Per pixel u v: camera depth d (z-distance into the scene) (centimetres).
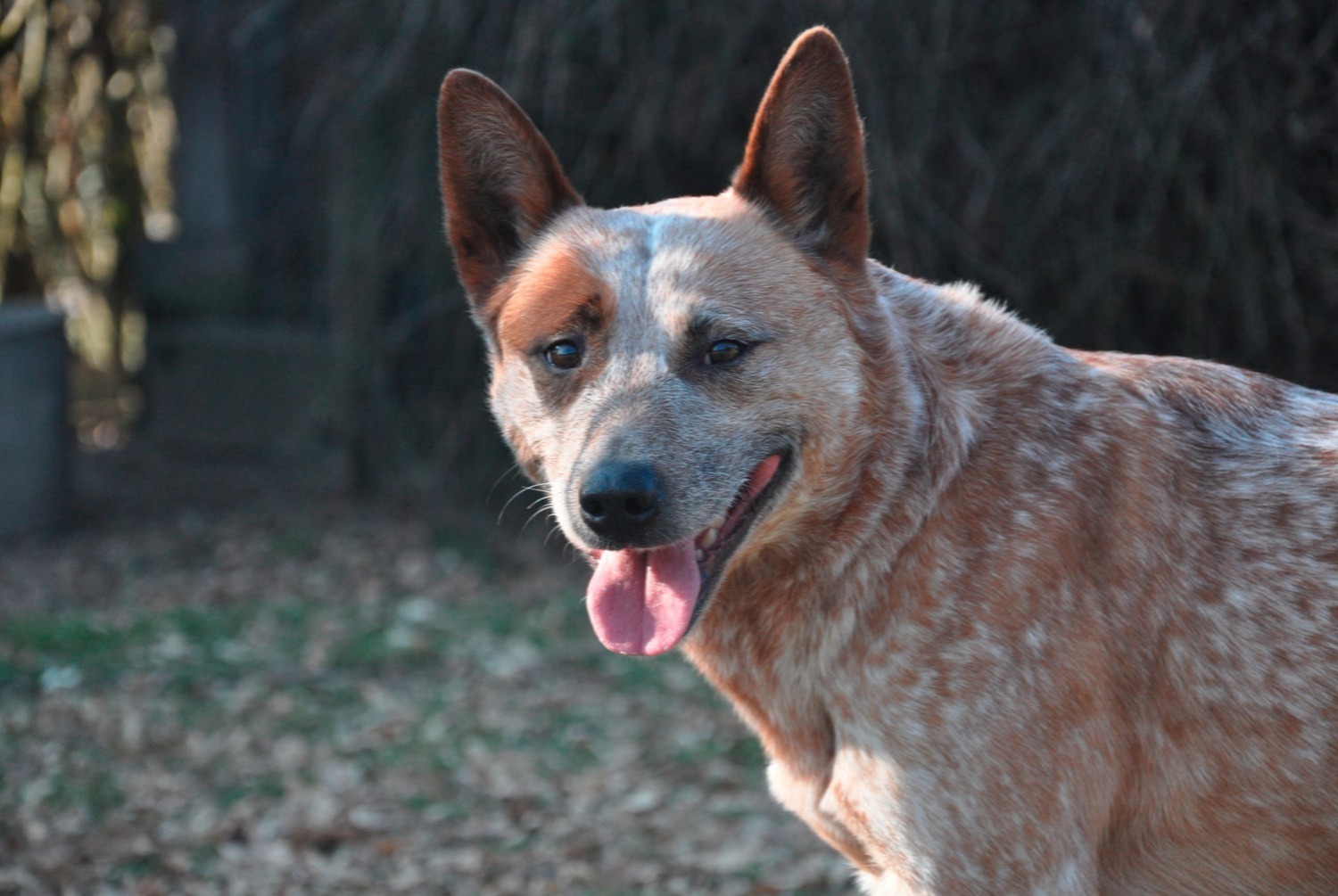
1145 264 798
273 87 1174
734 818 553
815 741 318
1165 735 301
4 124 1215
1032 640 291
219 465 1161
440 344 1031
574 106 916
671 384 308
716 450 305
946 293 339
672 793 578
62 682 680
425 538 987
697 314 311
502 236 357
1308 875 303
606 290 318
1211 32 728
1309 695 293
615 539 298
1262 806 298
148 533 998
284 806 550
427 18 917
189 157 1194
